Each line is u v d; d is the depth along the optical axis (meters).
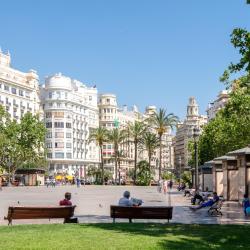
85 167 174.00
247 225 18.89
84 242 13.52
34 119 105.06
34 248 12.50
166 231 16.25
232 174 38.59
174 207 31.75
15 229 16.52
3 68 135.75
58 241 13.66
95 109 189.62
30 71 152.00
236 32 17.94
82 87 186.25
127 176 165.50
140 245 13.10
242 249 12.86
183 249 12.69
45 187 92.81
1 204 36.19
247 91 32.78
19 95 142.12
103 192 63.91
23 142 103.75
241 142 47.50
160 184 66.19
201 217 23.86
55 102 161.75
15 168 104.75
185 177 72.44
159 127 101.94
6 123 102.44
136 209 18.89
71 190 73.06
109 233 15.41
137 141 115.06
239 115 43.66
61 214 18.50
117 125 196.75
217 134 64.19
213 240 14.38
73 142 166.62
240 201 33.03
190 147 95.38
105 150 190.88
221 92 160.62
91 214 25.84
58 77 162.88
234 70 18.34
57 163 160.25
